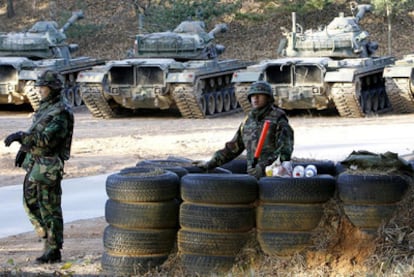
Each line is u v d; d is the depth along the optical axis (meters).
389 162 11.23
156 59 37.97
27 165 12.94
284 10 56.62
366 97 37.59
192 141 29.25
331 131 31.02
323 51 37.91
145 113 40.56
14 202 19.09
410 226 10.70
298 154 24.58
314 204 10.94
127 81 37.38
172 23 56.72
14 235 15.59
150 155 26.22
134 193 11.29
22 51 42.75
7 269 12.38
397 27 55.16
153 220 11.32
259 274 10.73
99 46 57.31
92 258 13.09
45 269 12.40
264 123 11.84
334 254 10.77
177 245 11.49
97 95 37.69
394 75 36.41
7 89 39.81
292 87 35.88
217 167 12.62
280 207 10.95
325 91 35.47
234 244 11.05
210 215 11.02
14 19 60.62
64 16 58.69
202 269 11.07
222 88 39.75
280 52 38.97
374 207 10.73
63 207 18.28
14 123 36.59
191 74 36.31
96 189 20.50
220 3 59.59
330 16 56.72
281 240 10.93
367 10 41.47
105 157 26.06
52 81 12.88
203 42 40.34
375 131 30.73
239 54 54.47
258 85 11.95
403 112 37.75
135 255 11.38
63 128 12.81
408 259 10.38
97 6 61.69
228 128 33.22
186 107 37.12
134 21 59.66
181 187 11.29
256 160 11.89
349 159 11.37
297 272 10.68
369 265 10.50
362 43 38.56
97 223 16.50
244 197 10.99
